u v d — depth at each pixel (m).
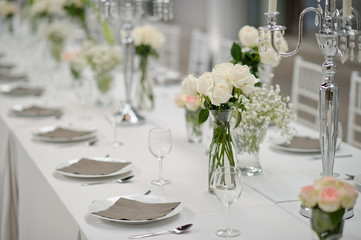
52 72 4.16
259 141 2.08
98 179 2.10
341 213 1.31
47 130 2.78
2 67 4.80
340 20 1.71
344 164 2.22
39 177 2.22
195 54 5.01
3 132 3.06
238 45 2.22
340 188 1.31
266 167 2.22
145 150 2.50
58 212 1.92
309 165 2.24
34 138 2.70
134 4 3.08
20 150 2.63
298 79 3.66
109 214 1.69
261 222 1.68
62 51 4.21
